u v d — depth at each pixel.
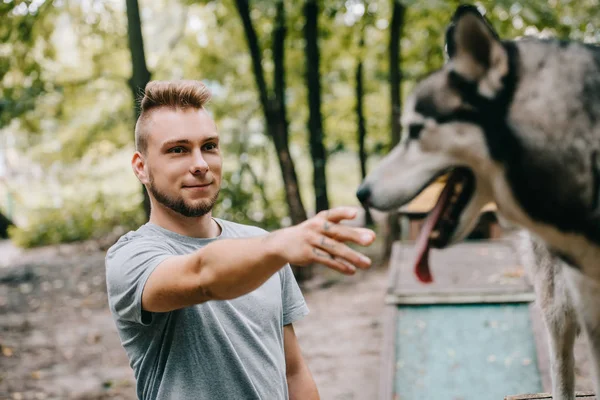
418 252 1.60
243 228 2.04
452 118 1.54
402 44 13.62
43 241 15.99
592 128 1.48
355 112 15.66
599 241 1.53
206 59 13.89
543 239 1.65
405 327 5.32
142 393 1.77
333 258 1.19
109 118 14.04
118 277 1.65
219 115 14.36
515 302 5.47
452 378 4.53
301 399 2.05
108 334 8.11
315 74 12.03
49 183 19.34
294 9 11.31
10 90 9.75
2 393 6.16
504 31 8.24
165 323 1.71
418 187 1.58
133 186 18.53
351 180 21.83
